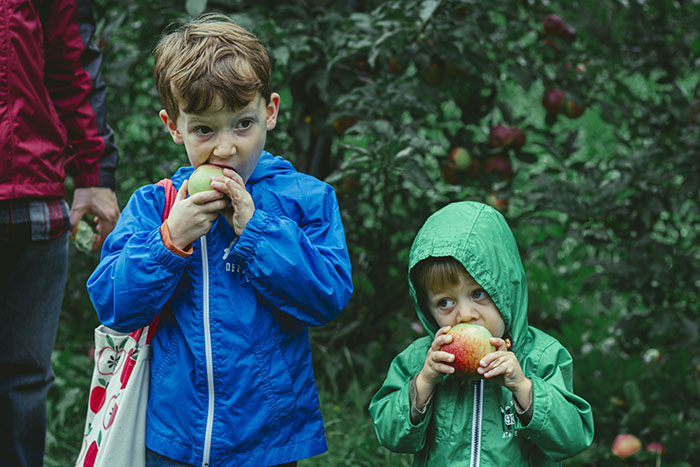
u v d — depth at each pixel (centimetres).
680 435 332
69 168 287
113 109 389
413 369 228
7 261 248
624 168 376
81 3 278
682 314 392
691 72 391
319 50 361
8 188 237
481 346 206
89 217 336
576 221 375
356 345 411
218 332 203
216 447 203
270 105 209
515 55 384
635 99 379
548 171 385
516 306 225
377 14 334
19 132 237
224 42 195
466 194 386
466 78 369
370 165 328
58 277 261
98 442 210
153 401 208
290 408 209
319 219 213
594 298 488
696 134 363
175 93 191
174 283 199
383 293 405
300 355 213
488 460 215
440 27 341
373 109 336
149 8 377
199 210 194
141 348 209
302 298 201
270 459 206
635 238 387
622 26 369
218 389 204
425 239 221
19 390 257
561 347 225
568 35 375
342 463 328
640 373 370
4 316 252
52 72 272
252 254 198
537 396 206
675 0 391
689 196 375
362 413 369
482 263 215
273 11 381
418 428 214
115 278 199
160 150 407
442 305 221
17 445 258
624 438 335
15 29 233
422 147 327
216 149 194
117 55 414
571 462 336
